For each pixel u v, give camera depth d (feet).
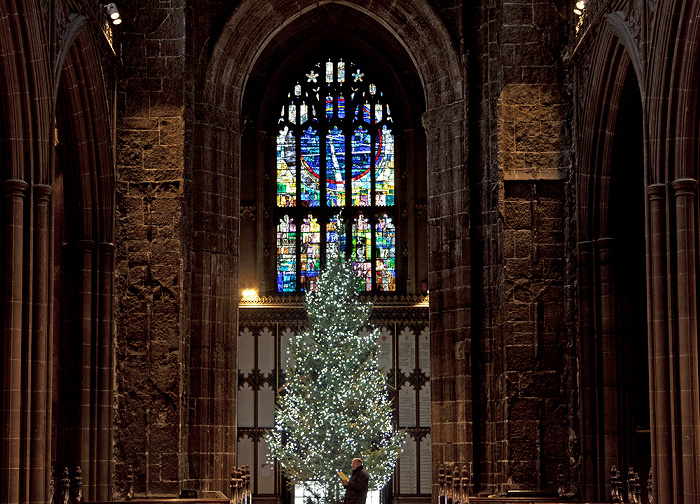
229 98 133.90
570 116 126.00
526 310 124.06
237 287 132.87
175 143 125.90
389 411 155.84
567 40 127.34
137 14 128.16
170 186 125.08
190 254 128.06
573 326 123.13
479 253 129.59
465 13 133.28
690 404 92.17
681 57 93.25
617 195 120.67
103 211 122.21
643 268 121.70
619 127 117.80
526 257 124.77
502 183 125.59
